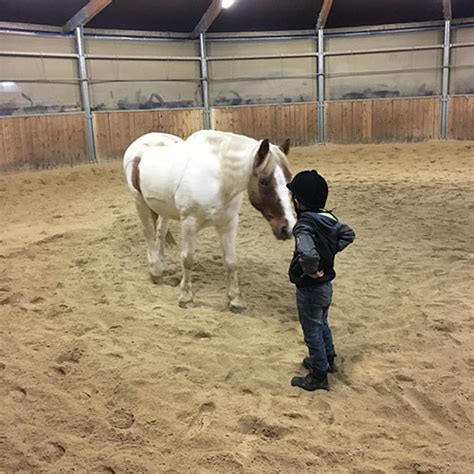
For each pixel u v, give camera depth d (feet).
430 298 12.82
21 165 32.32
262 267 15.56
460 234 17.92
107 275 14.84
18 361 10.18
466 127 39.60
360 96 42.34
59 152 33.99
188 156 11.44
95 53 36.47
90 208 24.27
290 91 42.55
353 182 27.61
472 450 7.36
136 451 7.49
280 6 39.04
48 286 14.11
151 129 38.14
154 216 14.21
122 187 29.35
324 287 8.61
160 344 10.77
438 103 39.96
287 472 7.03
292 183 8.50
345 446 7.54
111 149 36.47
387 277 14.37
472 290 13.14
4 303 13.15
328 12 39.27
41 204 25.39
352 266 15.33
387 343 10.64
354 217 20.71
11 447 7.62
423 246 16.83
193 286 13.99
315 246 8.24
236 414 8.37
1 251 17.42
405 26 40.57
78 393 9.07
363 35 41.22
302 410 8.47
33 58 33.32
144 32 38.45
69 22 34.30
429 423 8.13
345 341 10.83
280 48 41.91
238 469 7.07
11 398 8.95
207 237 18.65
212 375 9.58
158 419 8.23
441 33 39.96
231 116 41.16
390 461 7.18
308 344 8.89
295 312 12.37
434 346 10.49
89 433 8.00
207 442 7.64
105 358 10.21
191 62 40.63
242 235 19.11
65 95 35.14
